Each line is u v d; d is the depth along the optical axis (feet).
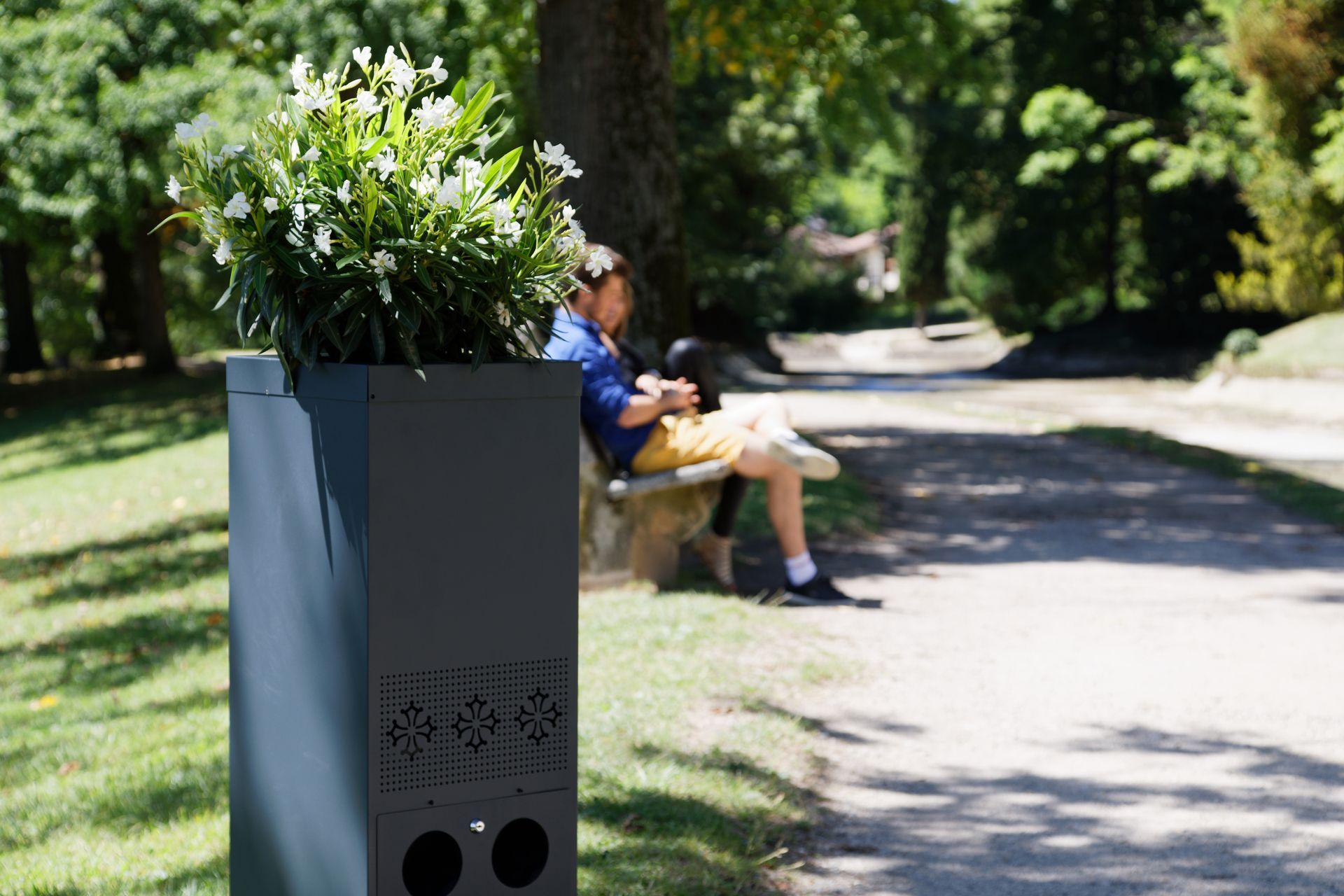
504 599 12.55
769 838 19.60
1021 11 225.56
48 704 31.53
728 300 189.57
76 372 165.68
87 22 99.91
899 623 32.89
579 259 13.53
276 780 13.42
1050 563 41.22
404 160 12.56
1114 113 204.74
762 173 178.91
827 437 85.56
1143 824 20.29
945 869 18.66
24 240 143.23
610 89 48.34
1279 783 21.95
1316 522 49.37
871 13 86.89
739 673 27.45
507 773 12.71
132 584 47.75
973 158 249.14
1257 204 159.22
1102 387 175.22
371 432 11.70
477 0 84.07
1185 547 43.98
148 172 100.73
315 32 86.48
